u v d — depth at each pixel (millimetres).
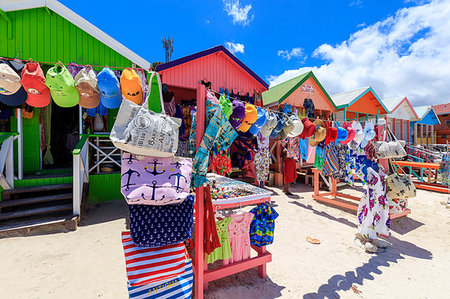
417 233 4441
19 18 5551
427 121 16188
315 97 9773
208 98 2301
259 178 6387
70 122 8312
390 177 4117
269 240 2963
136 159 1757
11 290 2588
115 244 3771
